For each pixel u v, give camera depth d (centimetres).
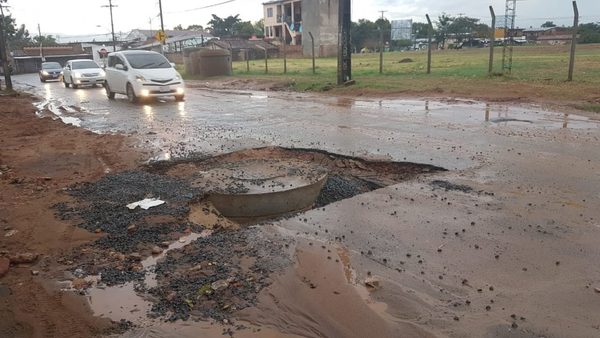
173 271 418
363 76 2264
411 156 788
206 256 443
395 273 404
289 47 6644
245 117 1286
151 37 8194
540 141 863
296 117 1256
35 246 479
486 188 612
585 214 518
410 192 607
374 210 548
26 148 959
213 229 525
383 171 758
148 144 942
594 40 4731
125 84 1766
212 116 1324
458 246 450
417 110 1296
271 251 450
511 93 1479
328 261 427
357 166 784
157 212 561
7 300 384
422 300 362
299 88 2066
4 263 434
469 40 5688
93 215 557
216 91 2220
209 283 394
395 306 356
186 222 536
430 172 712
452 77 1972
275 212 610
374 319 341
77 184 684
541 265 409
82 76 2656
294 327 336
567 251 434
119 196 621
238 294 378
